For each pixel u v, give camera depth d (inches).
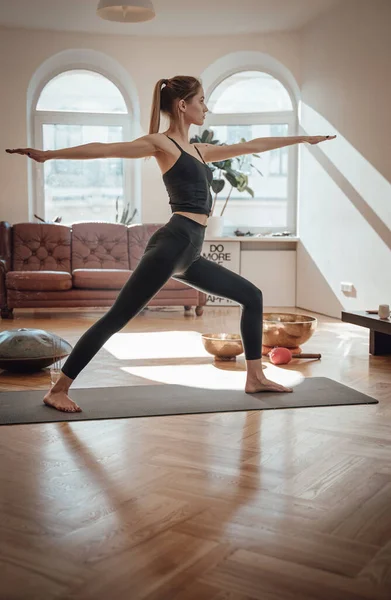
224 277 138.6
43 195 340.5
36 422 121.7
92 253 305.4
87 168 343.9
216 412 129.8
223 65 334.3
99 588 64.0
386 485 91.8
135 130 341.4
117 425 120.9
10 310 278.8
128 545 73.0
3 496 87.0
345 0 268.4
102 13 234.2
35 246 301.6
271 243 328.2
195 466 99.1
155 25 308.0
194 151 132.1
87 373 166.7
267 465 99.8
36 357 163.9
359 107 259.9
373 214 251.4
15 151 112.3
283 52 318.3
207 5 278.5
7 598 62.2
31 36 319.3
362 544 73.6
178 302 285.4
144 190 331.6
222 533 76.1
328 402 137.1
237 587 64.2
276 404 135.3
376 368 175.2
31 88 327.9
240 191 323.3
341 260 279.6
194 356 191.3
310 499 86.5
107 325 127.9
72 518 80.1
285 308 323.3
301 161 319.6
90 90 341.1
